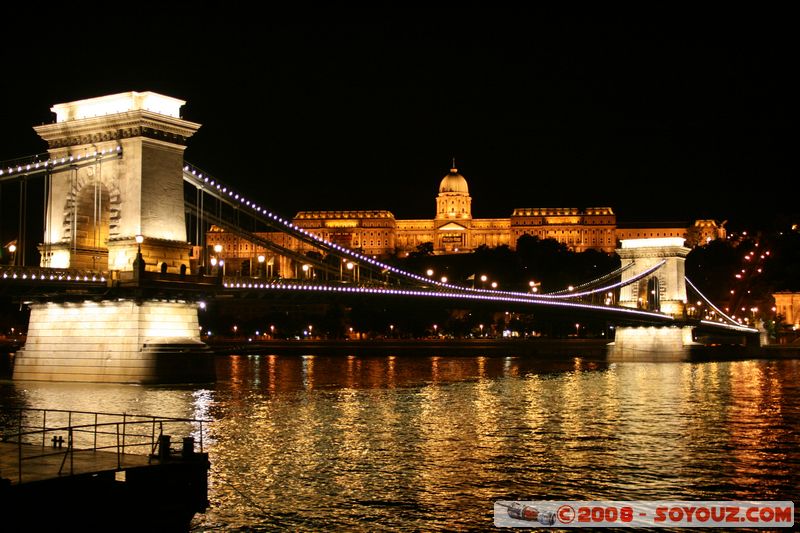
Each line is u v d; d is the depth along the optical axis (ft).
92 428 169.78
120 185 254.06
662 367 418.51
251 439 168.14
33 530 88.84
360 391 268.41
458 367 413.59
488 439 171.73
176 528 98.84
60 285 229.04
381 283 349.00
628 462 150.61
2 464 98.07
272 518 115.65
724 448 164.55
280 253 312.50
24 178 239.50
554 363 457.68
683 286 508.53
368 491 128.88
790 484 136.87
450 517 117.29
